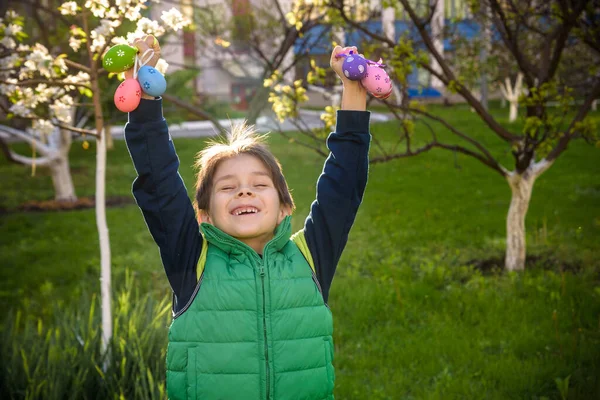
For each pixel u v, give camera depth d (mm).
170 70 14344
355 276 6645
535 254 7191
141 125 2000
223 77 21922
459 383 4195
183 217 2051
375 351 4844
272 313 1962
